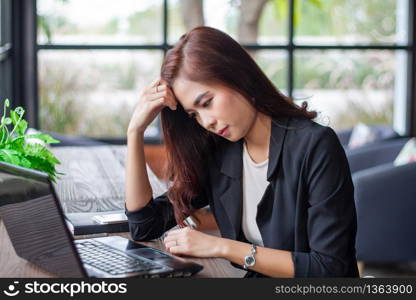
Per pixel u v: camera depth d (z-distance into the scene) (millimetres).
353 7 6191
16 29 5738
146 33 6012
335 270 1747
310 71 6195
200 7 6039
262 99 1843
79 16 5914
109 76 6012
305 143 1841
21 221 1695
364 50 6230
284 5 6105
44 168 2178
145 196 2084
